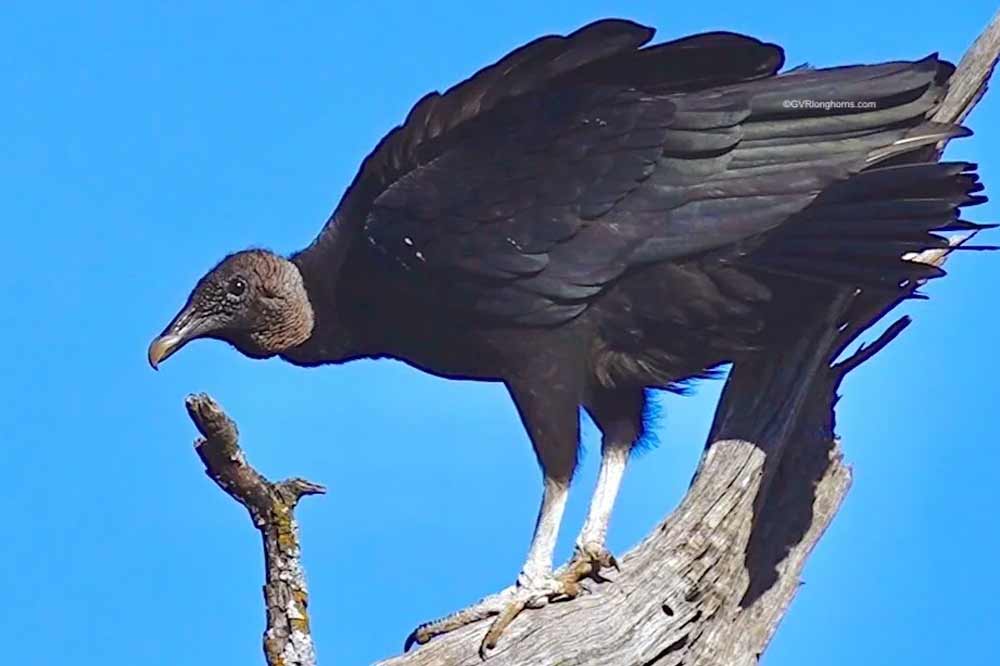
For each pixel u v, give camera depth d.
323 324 10.50
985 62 9.92
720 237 9.27
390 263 9.87
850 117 9.32
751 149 9.37
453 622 8.96
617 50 9.70
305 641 7.30
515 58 9.97
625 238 9.44
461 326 9.90
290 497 7.38
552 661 8.66
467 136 9.98
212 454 7.18
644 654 8.78
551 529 9.46
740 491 9.10
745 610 9.19
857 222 9.10
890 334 9.61
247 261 10.38
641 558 9.02
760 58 9.57
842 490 9.62
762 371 9.61
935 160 9.64
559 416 9.71
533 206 9.59
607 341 9.76
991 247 9.08
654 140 9.49
